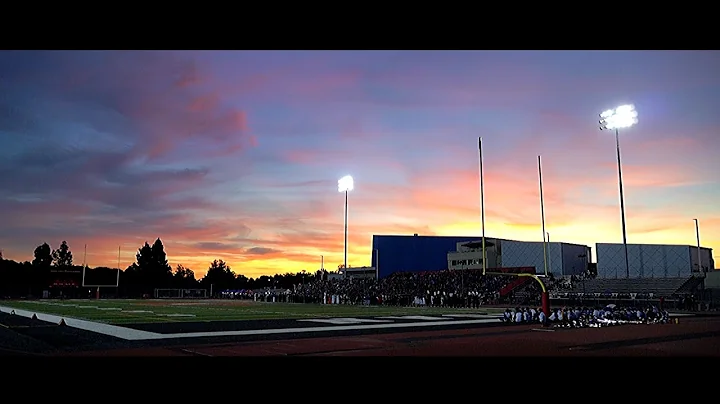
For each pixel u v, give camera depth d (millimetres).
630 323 26781
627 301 46781
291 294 67000
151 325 23828
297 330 21797
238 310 39500
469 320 28422
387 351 15000
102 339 17859
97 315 31422
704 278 50219
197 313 34500
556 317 25453
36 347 15289
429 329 22734
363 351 15008
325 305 52625
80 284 98938
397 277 72062
